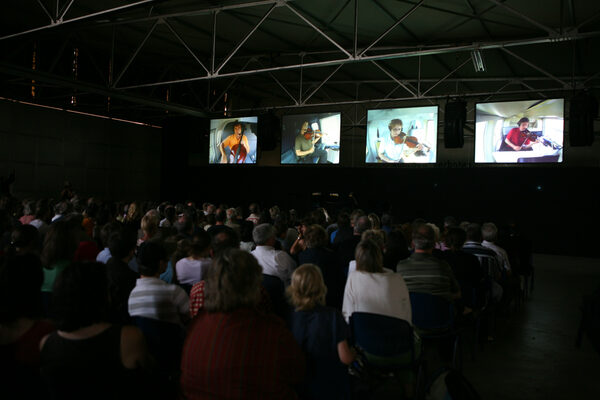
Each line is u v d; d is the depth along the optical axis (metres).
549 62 11.79
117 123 16.94
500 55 11.52
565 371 3.95
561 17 7.70
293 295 2.17
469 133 16.98
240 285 1.57
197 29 10.70
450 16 9.16
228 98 18.22
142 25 10.67
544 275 9.65
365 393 2.67
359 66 13.34
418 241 3.53
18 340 1.66
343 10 9.21
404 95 16.92
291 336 1.60
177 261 3.57
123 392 1.57
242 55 12.86
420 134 13.01
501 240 6.31
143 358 1.61
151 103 13.32
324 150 14.10
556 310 6.37
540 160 11.94
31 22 10.90
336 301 3.81
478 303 4.16
